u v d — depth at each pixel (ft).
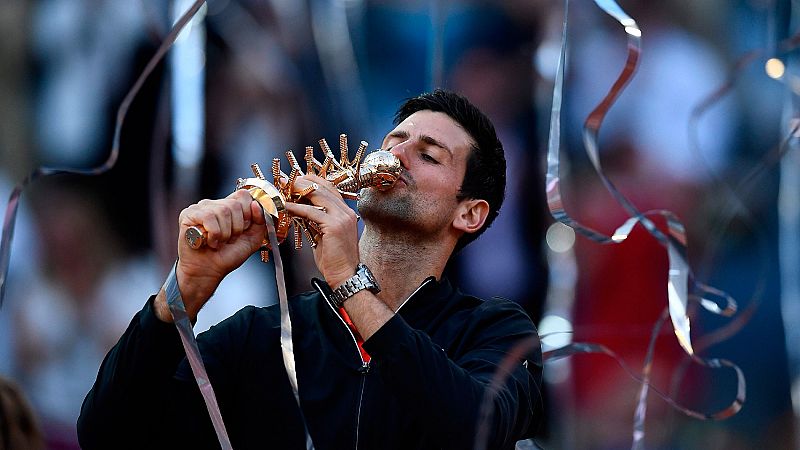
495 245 63.16
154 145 61.00
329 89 62.18
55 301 61.87
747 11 71.41
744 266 67.26
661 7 68.54
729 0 70.23
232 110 60.08
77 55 62.39
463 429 30.14
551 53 65.51
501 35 65.00
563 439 61.87
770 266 67.36
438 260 35.50
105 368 31.53
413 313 34.60
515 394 32.27
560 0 65.57
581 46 66.54
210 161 59.47
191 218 30.78
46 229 62.08
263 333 33.94
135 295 61.87
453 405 30.17
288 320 29.17
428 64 64.39
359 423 32.73
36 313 61.62
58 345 61.67
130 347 31.12
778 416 65.98
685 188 67.10
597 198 65.82
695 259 66.64
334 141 61.87
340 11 62.90
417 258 35.17
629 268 63.93
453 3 64.75
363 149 33.50
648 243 64.28
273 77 60.70
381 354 30.48
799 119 52.60
